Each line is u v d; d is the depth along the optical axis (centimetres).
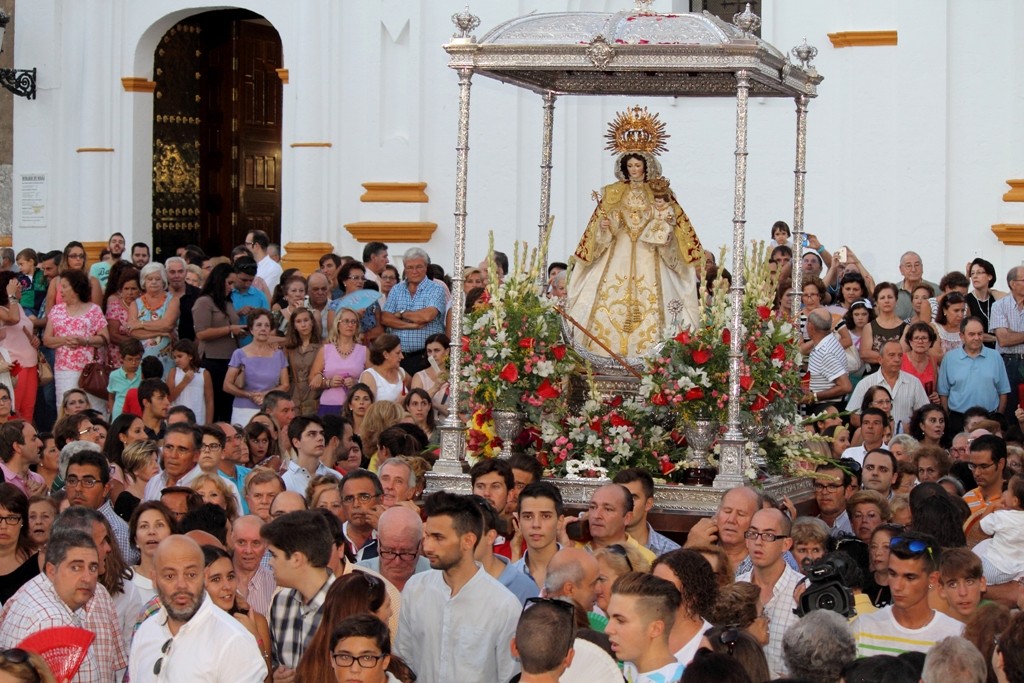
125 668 1590
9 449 2200
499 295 2109
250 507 1881
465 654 1460
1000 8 3341
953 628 1440
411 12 3806
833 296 3183
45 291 3750
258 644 1474
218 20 4438
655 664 1256
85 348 3122
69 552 1480
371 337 3138
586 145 3709
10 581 1700
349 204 3900
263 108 4562
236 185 4500
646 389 2041
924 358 2686
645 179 2241
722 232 3616
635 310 2206
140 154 4281
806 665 1234
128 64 4253
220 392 3173
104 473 1928
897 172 3422
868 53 3441
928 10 3388
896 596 1434
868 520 1864
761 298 2167
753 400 2075
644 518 1831
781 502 1956
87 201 4278
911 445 2247
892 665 1145
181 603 1359
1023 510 1809
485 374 2078
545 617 1207
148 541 1650
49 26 4328
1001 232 3331
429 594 1485
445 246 3822
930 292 2919
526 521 1658
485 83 3741
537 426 2127
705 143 3619
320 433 2220
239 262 3278
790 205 3531
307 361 2989
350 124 3891
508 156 3722
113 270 3272
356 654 1245
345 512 1911
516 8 3741
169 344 3231
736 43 1994
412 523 1614
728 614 1361
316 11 3894
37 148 4375
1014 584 1738
